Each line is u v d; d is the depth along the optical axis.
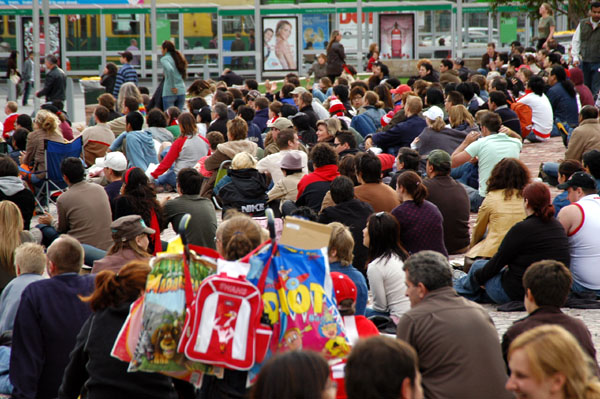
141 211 13.19
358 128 24.59
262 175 16.28
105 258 10.38
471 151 17.64
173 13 57.22
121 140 21.41
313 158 14.84
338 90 29.31
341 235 9.97
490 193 13.23
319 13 56.28
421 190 12.54
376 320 10.55
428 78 36.06
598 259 12.05
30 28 57.44
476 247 13.16
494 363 7.21
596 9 31.58
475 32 59.94
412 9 56.97
